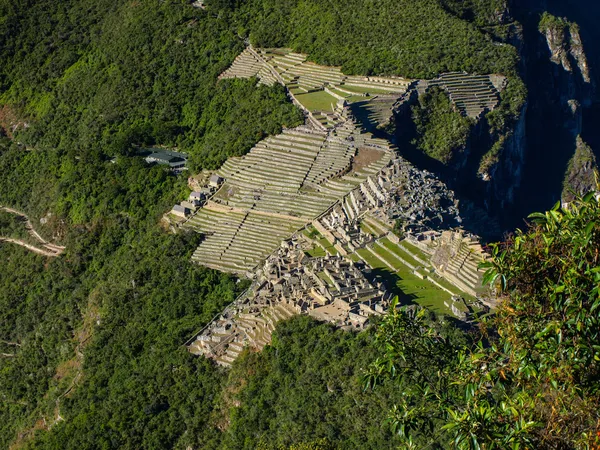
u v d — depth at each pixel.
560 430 46.88
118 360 138.62
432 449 78.25
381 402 98.38
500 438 45.38
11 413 154.12
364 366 103.56
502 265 50.25
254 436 109.06
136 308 148.62
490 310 107.88
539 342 47.94
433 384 54.28
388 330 54.88
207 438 115.81
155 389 127.88
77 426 128.38
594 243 45.81
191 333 135.25
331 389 104.88
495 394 58.25
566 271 47.16
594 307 44.09
